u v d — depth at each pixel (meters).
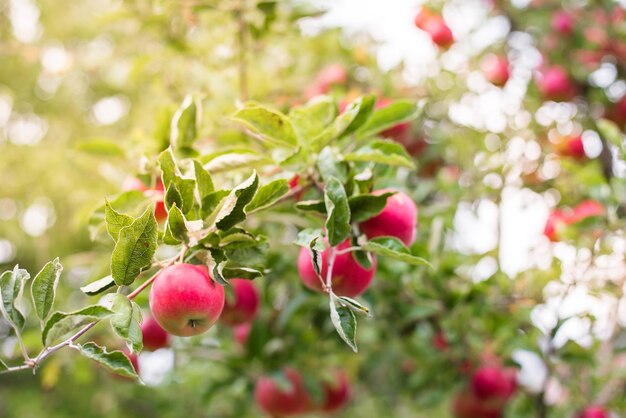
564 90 2.33
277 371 1.79
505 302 1.84
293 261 1.75
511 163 2.22
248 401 2.65
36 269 3.89
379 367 2.68
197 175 1.23
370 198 1.26
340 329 1.15
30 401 4.14
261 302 1.81
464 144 2.38
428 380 2.04
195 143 1.64
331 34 2.40
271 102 1.98
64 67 2.79
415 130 2.30
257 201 1.25
